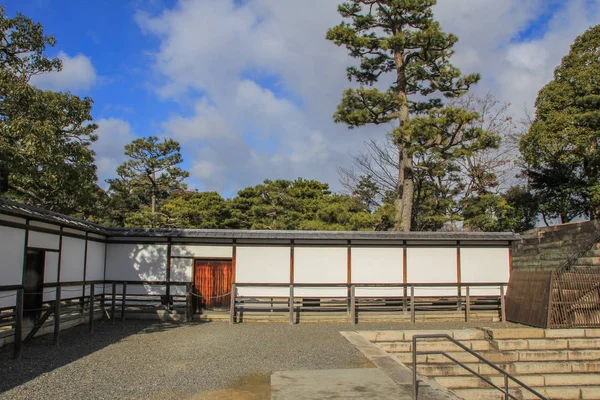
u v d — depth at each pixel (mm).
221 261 15266
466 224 26672
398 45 21375
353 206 25453
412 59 22859
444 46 20938
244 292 15039
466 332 12156
